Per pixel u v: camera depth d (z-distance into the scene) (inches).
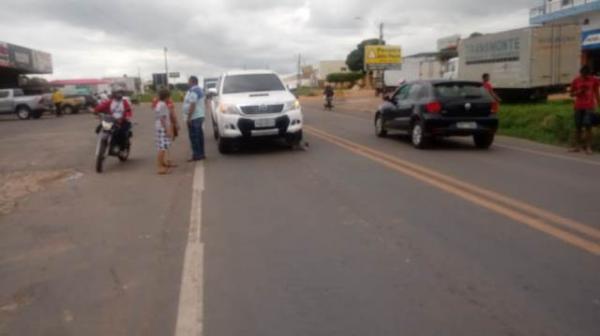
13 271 225.5
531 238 242.7
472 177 386.6
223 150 549.0
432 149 544.4
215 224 283.0
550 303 176.2
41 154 627.2
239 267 217.8
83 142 746.8
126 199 357.1
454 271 206.1
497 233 251.3
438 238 246.4
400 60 2305.6
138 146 667.4
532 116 727.1
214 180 408.5
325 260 222.4
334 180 388.2
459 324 163.9
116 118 495.5
